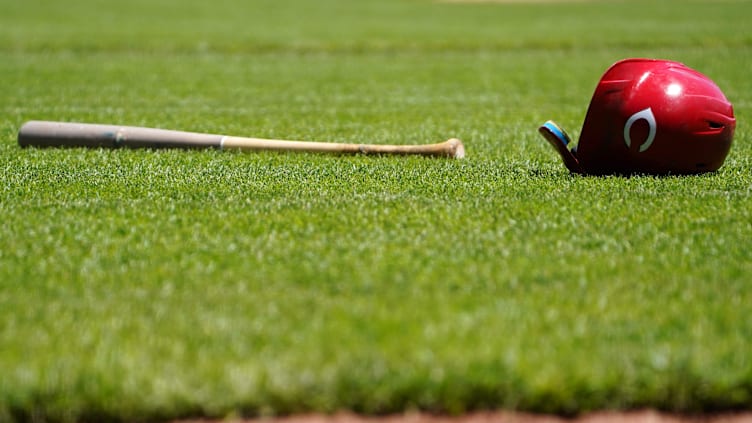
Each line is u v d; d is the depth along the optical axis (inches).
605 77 1007.6
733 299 617.3
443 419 486.0
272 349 532.7
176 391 487.5
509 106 1903.3
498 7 5541.3
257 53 3085.6
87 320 579.2
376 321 569.3
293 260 701.3
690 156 1006.4
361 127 1572.3
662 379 501.7
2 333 558.6
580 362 513.3
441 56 3041.3
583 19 4532.5
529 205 887.7
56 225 810.2
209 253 722.2
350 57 2999.5
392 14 5007.4
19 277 664.4
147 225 810.8
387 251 724.7
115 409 483.8
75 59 2812.5
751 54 2938.0
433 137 1450.5
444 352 521.0
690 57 2874.0
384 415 489.7
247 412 490.0
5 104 1845.5
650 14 4773.6
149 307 601.9
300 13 5019.7
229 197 934.4
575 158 1056.8
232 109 1812.3
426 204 897.5
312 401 489.4
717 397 499.5
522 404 492.7
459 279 652.1
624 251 730.2
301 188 979.9
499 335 548.7
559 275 665.6
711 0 5684.1
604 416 494.0
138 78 2363.4
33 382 493.0
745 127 1547.7
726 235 777.6
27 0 5378.9
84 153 1225.4
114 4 5295.3
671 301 613.0
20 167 1114.1
